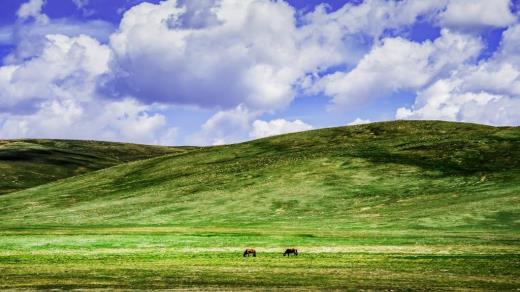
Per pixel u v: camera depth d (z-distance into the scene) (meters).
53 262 41.19
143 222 84.00
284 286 29.06
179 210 91.31
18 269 36.97
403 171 101.31
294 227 71.06
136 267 37.66
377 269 35.62
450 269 35.22
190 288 28.55
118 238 56.81
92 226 81.19
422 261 39.44
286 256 44.00
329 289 28.05
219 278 32.03
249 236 58.62
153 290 28.00
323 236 58.34
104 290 28.03
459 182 92.50
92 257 44.41
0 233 66.44
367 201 87.25
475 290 27.61
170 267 37.50
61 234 63.19
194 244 52.94
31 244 52.66
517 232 59.53
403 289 27.94
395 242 52.16
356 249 47.97
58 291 27.88
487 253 43.59
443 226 65.88
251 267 37.28
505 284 29.41
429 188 90.88
